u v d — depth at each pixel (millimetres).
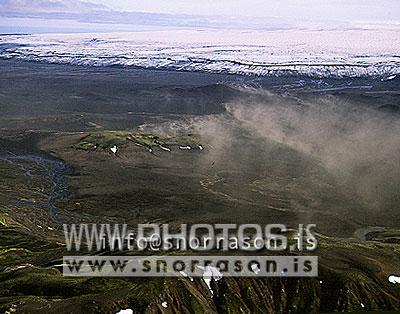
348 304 120500
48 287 119250
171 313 111875
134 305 110688
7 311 107500
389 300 122125
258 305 120750
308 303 121875
